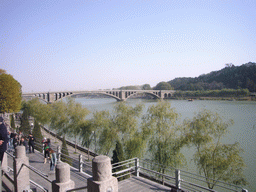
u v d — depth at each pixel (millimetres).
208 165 24062
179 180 12047
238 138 45875
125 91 166625
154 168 27766
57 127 46031
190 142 26125
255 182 26312
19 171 8031
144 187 12555
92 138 39250
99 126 36125
